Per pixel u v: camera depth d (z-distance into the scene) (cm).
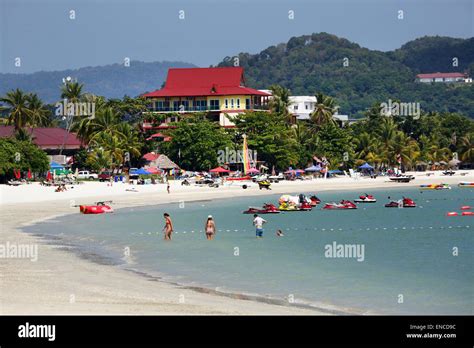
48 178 14438
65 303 3581
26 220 7888
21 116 17350
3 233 6681
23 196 11012
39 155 14212
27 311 3397
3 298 3656
